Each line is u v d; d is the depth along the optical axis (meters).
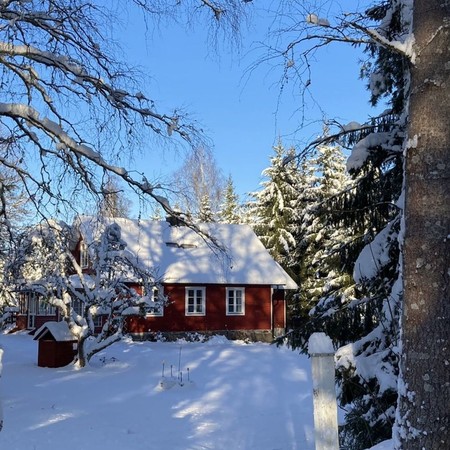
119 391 13.91
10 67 8.46
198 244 31.00
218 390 14.28
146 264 28.23
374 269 7.10
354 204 7.64
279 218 35.12
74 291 18.14
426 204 3.73
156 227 31.36
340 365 7.10
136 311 18.42
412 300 3.74
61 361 18.08
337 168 28.50
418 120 3.85
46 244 13.18
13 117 8.24
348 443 7.16
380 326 7.27
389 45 3.98
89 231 12.10
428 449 3.54
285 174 7.74
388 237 7.07
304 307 33.12
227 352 22.48
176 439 9.41
